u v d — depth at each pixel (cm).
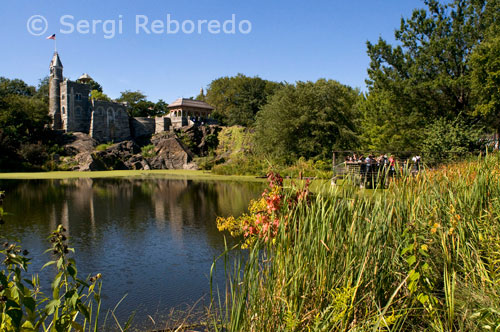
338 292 318
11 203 1895
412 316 347
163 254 952
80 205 1831
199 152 6594
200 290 689
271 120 3912
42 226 1313
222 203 1870
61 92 6725
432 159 1602
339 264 347
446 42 2525
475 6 2548
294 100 3844
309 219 376
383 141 3169
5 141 5159
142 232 1219
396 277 377
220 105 8719
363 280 334
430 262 390
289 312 304
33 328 254
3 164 4903
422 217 438
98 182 3325
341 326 296
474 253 410
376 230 363
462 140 1962
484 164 572
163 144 6362
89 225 1339
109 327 539
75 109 6656
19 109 5834
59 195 2255
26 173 4662
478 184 507
